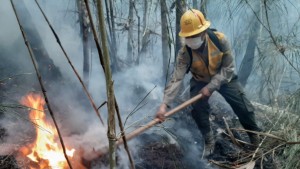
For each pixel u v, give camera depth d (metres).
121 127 1.06
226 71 2.60
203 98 2.65
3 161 2.28
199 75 2.74
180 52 2.66
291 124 2.55
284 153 2.38
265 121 3.26
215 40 2.53
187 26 2.49
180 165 2.76
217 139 3.12
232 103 2.77
